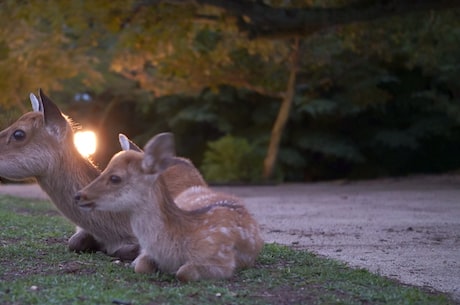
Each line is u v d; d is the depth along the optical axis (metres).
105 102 34.31
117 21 19.44
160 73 25.34
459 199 16.36
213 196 7.50
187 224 6.51
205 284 6.22
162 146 6.41
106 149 34.47
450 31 22.58
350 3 19.64
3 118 9.70
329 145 30.52
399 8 17.98
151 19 19.34
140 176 6.46
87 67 26.02
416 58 24.95
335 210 14.11
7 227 10.02
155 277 6.50
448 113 27.45
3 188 21.83
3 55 22.14
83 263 7.30
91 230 7.79
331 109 29.27
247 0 18.80
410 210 13.97
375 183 24.22
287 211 13.99
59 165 7.70
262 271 6.95
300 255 8.13
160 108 32.50
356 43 24.16
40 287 6.14
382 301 6.11
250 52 24.08
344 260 8.28
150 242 6.48
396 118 30.72
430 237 10.14
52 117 7.69
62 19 19.61
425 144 30.62
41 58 22.84
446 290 6.86
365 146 30.89
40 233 9.52
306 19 18.42
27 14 19.17
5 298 5.71
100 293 5.88
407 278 7.38
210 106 31.73
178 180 8.29
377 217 12.72
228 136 27.89
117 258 7.66
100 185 6.45
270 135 31.25
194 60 24.22
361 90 27.86
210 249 6.45
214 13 21.48
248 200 17.05
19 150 7.58
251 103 32.00
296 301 5.93
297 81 27.50
